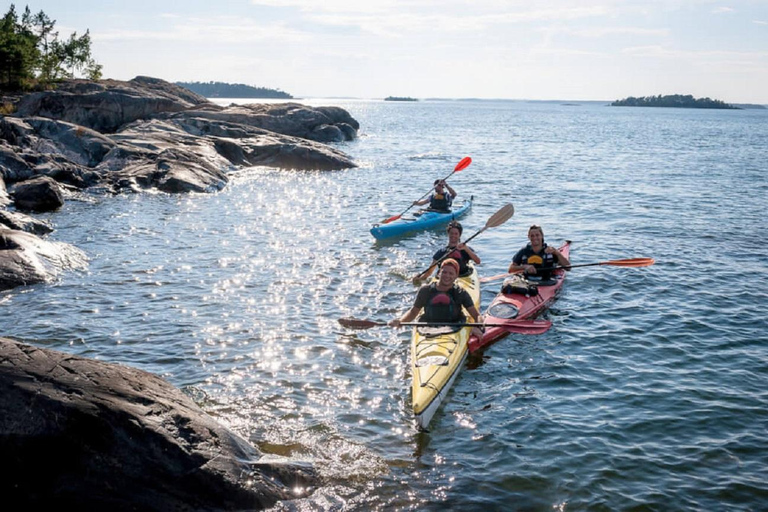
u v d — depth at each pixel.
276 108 50.16
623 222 17.44
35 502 4.50
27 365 5.00
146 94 41.41
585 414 6.91
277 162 31.94
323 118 51.78
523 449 6.22
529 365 8.20
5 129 25.91
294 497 5.30
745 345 8.77
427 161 35.47
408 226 15.95
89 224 16.58
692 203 20.64
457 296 8.51
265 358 8.28
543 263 10.91
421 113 166.25
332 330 9.32
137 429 4.88
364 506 5.32
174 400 5.43
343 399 7.24
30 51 46.97
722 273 12.21
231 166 29.75
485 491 5.55
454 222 11.37
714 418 6.79
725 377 7.79
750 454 6.10
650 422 6.71
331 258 13.43
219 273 12.16
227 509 4.90
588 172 30.30
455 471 5.86
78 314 9.73
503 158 37.88
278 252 13.88
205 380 7.60
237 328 9.32
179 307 10.19
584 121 121.62
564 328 9.44
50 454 4.58
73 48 55.53
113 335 8.94
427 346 8.03
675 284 11.51
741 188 24.42
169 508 4.68
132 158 26.41
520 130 77.81
